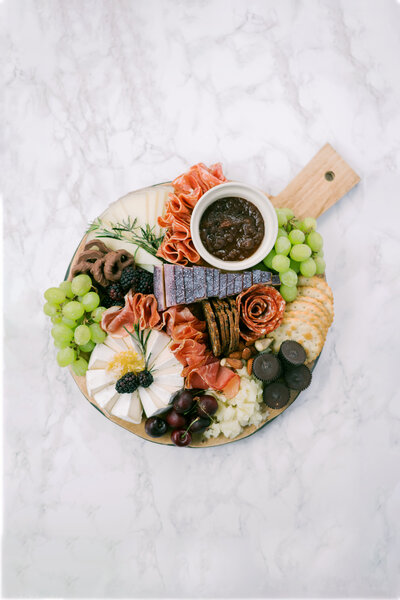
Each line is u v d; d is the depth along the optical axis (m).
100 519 0.74
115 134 0.77
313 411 0.75
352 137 0.77
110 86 0.77
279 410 0.67
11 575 0.73
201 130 0.77
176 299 0.63
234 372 0.64
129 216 0.67
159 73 0.77
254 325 0.63
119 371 0.63
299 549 0.74
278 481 0.74
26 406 0.74
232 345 0.64
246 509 0.74
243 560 0.74
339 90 0.77
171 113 0.77
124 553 0.74
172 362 0.64
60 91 0.77
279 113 0.77
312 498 0.74
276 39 0.77
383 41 0.77
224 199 0.63
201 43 0.77
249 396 0.64
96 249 0.66
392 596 0.74
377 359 0.75
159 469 0.74
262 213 0.63
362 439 0.75
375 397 0.75
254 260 0.62
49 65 0.77
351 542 0.74
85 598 0.73
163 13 0.77
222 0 0.77
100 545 0.74
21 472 0.74
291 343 0.63
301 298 0.66
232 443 0.74
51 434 0.74
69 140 0.77
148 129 0.77
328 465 0.75
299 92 0.77
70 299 0.65
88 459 0.74
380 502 0.75
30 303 0.75
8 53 0.77
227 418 0.65
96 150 0.77
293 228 0.67
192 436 0.66
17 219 0.76
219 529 0.74
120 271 0.64
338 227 0.75
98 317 0.63
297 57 0.77
